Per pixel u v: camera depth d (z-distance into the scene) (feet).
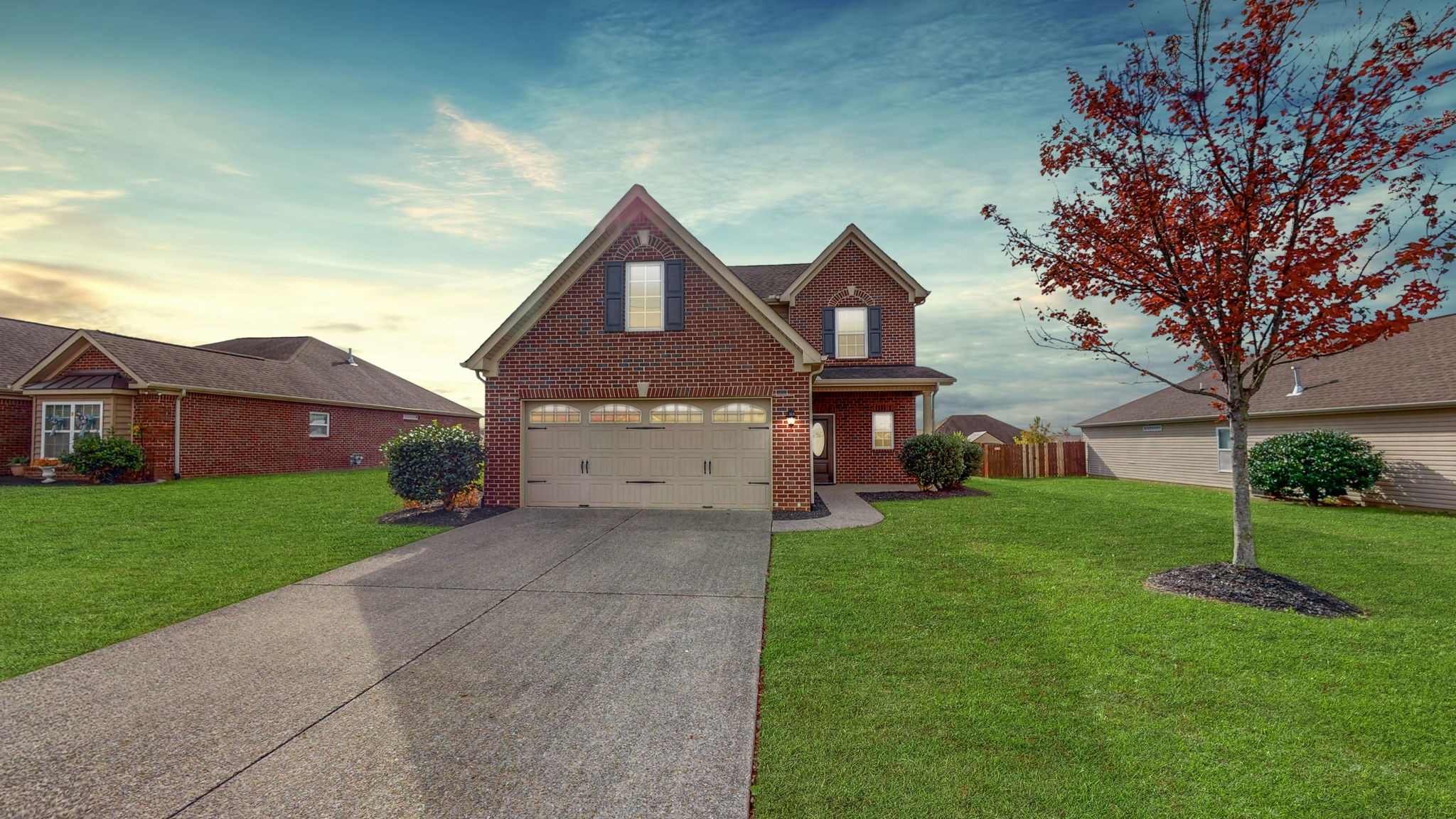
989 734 12.27
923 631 18.28
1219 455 63.16
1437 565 26.43
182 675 15.23
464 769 11.07
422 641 17.79
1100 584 23.38
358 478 69.21
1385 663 15.80
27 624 18.93
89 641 17.58
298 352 92.32
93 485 58.39
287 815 9.63
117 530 34.65
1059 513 40.81
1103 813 9.79
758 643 17.70
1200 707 13.43
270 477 69.56
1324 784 10.61
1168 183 24.86
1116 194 26.17
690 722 12.95
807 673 15.26
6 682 14.66
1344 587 22.91
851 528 35.65
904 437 64.18
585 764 11.27
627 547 30.53
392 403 97.50
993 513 41.24
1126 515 40.22
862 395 64.54
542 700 14.01
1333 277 21.50
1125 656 16.28
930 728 12.50
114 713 13.16
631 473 43.96
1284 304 22.67
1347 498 50.14
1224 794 10.33
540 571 26.03
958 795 10.22
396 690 14.51
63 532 33.91
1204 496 53.42
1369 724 12.64
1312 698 13.84
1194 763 11.27
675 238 43.68
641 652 16.99
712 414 43.65
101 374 64.23
